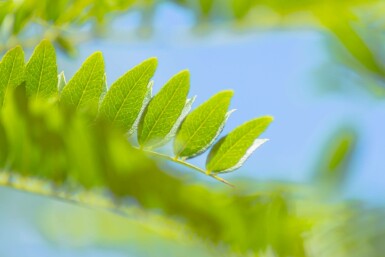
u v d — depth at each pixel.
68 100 0.43
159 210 0.49
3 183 0.46
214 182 0.53
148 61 0.43
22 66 0.43
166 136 0.44
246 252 0.52
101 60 0.43
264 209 0.52
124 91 0.43
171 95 0.44
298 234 0.54
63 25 0.51
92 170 0.46
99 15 0.52
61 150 0.45
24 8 0.49
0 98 0.43
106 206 0.48
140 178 0.47
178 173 0.49
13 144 0.45
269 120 0.44
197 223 0.51
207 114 0.44
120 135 0.44
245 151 0.44
